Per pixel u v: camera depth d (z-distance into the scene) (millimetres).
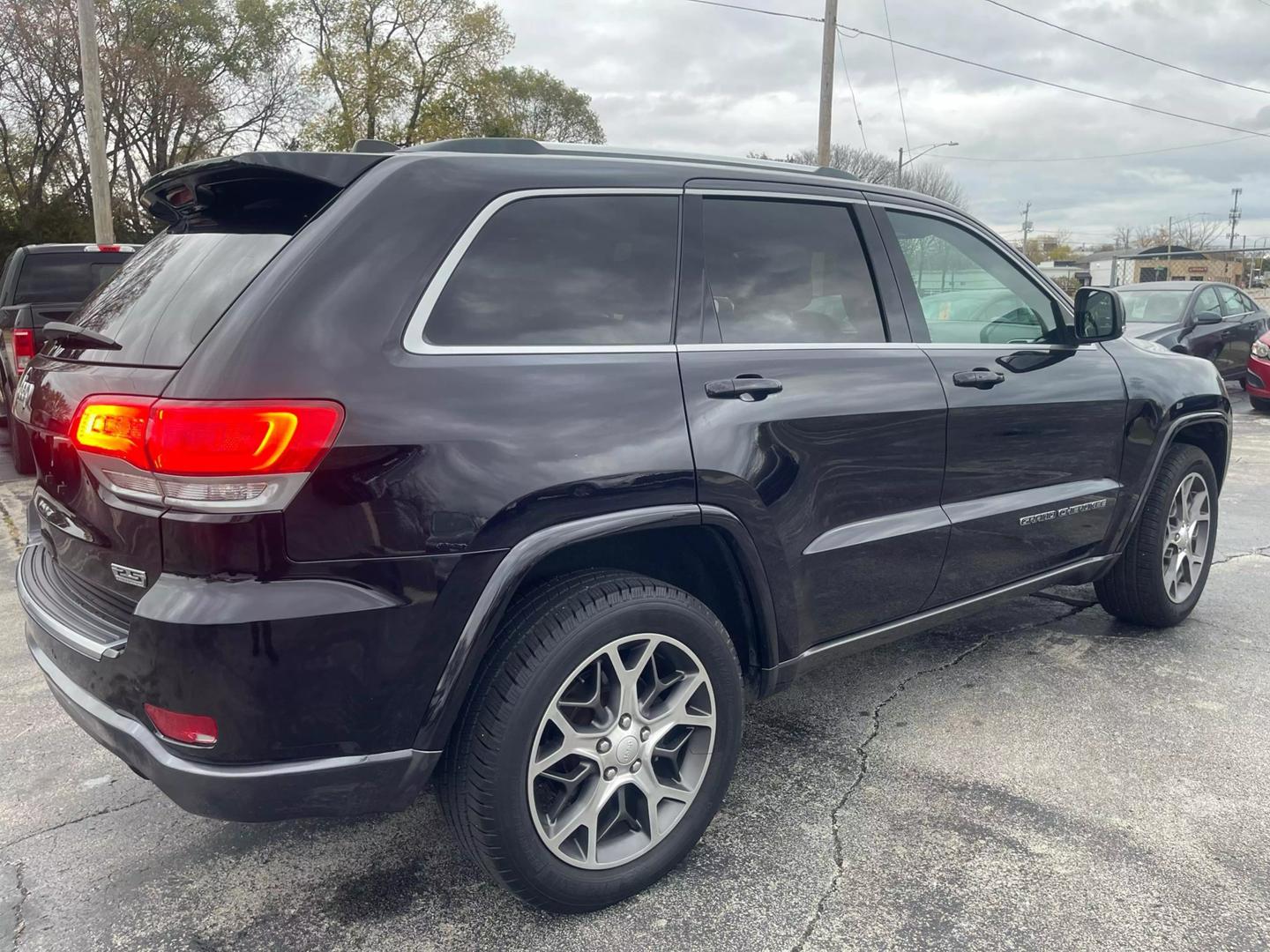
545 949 2158
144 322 2145
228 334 1870
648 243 2447
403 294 2018
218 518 1799
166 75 31469
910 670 3758
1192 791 2799
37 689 3664
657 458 2229
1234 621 4270
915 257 3102
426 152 2242
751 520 2434
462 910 2318
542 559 2064
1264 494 6992
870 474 2758
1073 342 3561
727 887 2375
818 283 2795
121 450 1896
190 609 1794
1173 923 2199
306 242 1993
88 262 8859
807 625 2686
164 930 2254
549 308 2230
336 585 1861
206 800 1879
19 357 7578
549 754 2160
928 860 2467
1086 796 2773
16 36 28469
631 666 2270
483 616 1988
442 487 1938
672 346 2396
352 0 31172
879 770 2949
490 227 2189
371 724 1937
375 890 2402
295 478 1812
